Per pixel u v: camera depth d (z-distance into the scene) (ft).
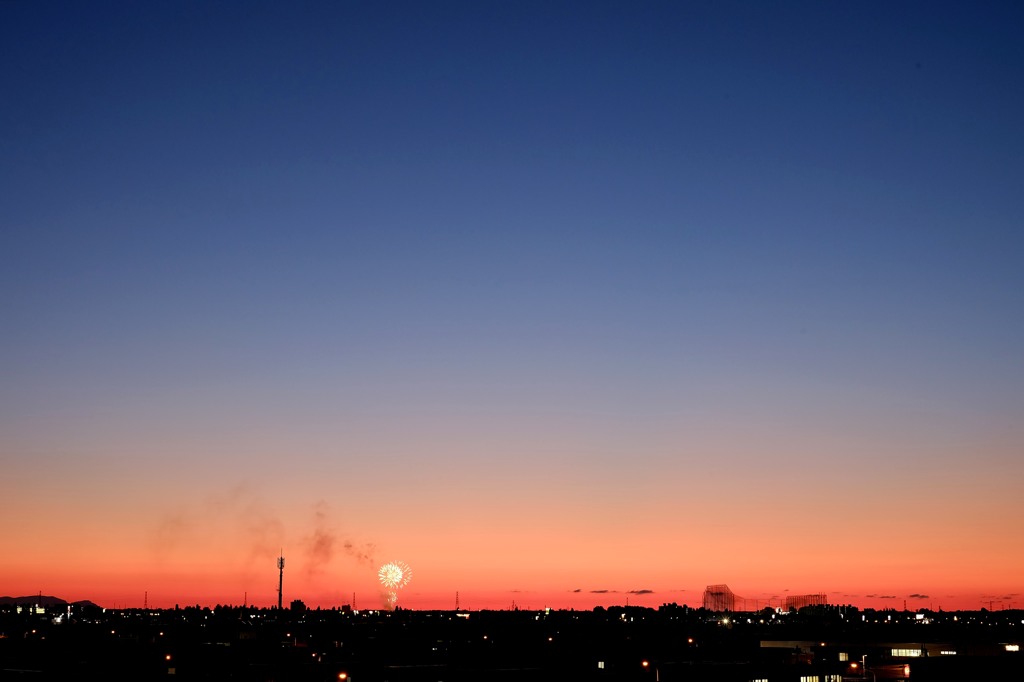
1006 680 460.96
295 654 590.55
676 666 535.60
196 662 522.06
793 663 581.53
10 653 563.48
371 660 569.23
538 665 559.38
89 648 604.49
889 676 574.15
